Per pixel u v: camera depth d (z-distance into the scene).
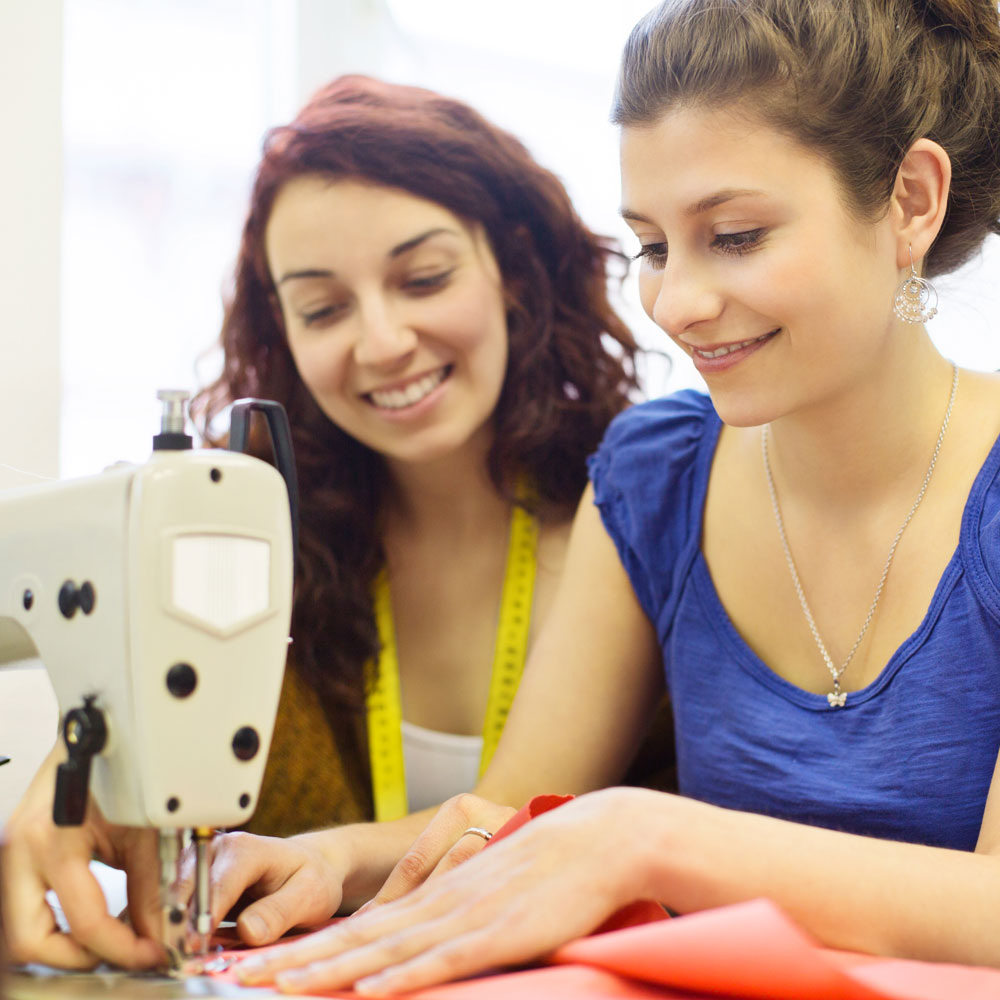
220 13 2.50
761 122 1.04
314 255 1.59
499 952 0.78
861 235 1.07
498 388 1.71
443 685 1.78
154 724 0.79
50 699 1.30
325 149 1.56
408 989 0.76
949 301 1.35
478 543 1.79
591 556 1.51
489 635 1.77
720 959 0.69
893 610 1.25
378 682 1.73
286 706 1.67
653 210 1.09
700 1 1.09
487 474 1.77
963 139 1.16
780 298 1.05
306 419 1.80
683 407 1.51
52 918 0.85
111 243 2.39
